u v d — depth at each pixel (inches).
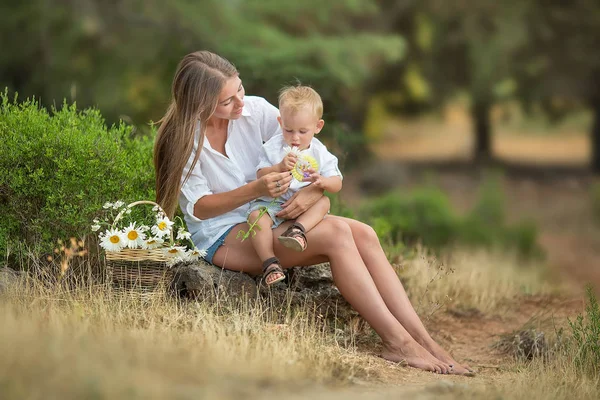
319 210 258.7
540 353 281.4
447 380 229.0
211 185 270.2
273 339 228.5
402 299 262.2
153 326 220.1
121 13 879.7
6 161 273.0
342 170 454.9
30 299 240.5
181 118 259.8
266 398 176.4
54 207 273.9
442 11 1212.5
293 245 247.1
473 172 1400.1
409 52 1272.1
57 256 274.5
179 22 860.0
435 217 612.7
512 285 395.2
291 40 829.2
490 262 510.6
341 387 204.4
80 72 862.5
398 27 1246.9
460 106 2016.5
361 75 890.1
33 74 866.8
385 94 1360.7
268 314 265.7
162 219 252.8
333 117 492.4
